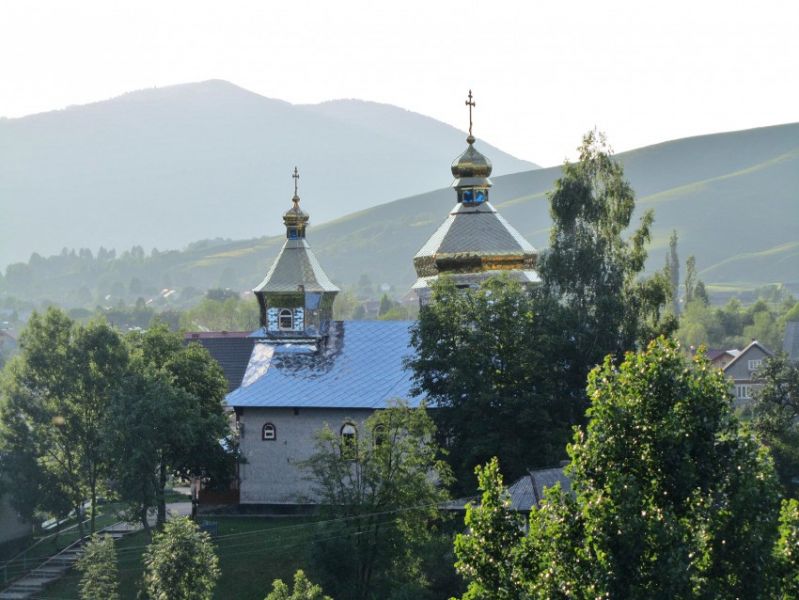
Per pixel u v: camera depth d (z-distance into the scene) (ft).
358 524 651.66
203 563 587.27
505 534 391.86
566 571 365.81
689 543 356.79
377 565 649.20
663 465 371.15
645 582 354.54
